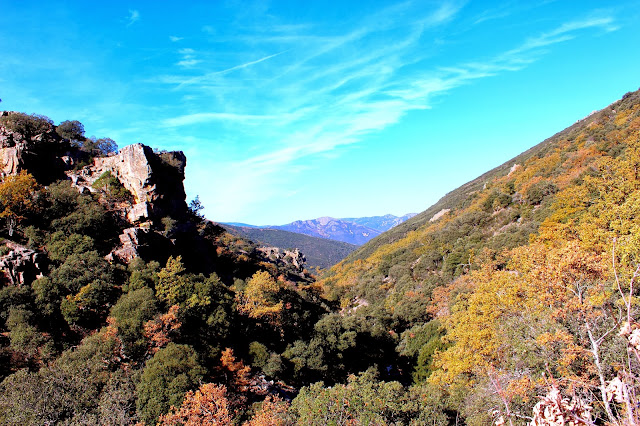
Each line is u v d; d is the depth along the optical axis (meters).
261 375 49.41
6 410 27.66
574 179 72.75
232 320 54.81
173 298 49.81
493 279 29.08
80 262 52.69
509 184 110.38
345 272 163.00
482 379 25.16
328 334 62.72
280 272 130.25
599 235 28.78
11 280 47.69
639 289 19.16
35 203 59.75
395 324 80.00
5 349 37.50
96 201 66.31
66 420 27.64
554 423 6.91
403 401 30.94
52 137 72.75
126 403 32.19
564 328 19.08
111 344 39.50
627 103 101.31
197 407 30.00
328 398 30.77
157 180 73.06
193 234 78.81
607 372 15.43
